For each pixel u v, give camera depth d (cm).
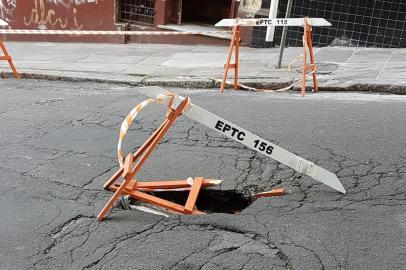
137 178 504
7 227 422
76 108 739
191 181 483
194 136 614
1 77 984
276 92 844
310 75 859
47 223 429
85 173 520
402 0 1048
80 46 1302
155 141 447
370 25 1084
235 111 712
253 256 380
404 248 388
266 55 1086
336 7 1098
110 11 1320
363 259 375
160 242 398
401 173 511
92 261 377
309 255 379
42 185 494
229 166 532
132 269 367
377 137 603
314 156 554
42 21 1395
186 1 1411
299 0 1117
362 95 807
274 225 420
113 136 625
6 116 700
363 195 470
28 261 378
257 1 1155
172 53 1159
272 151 465
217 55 1116
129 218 435
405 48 1073
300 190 482
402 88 807
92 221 430
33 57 1152
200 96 809
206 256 380
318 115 689
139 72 976
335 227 416
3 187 490
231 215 436
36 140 609
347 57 1017
